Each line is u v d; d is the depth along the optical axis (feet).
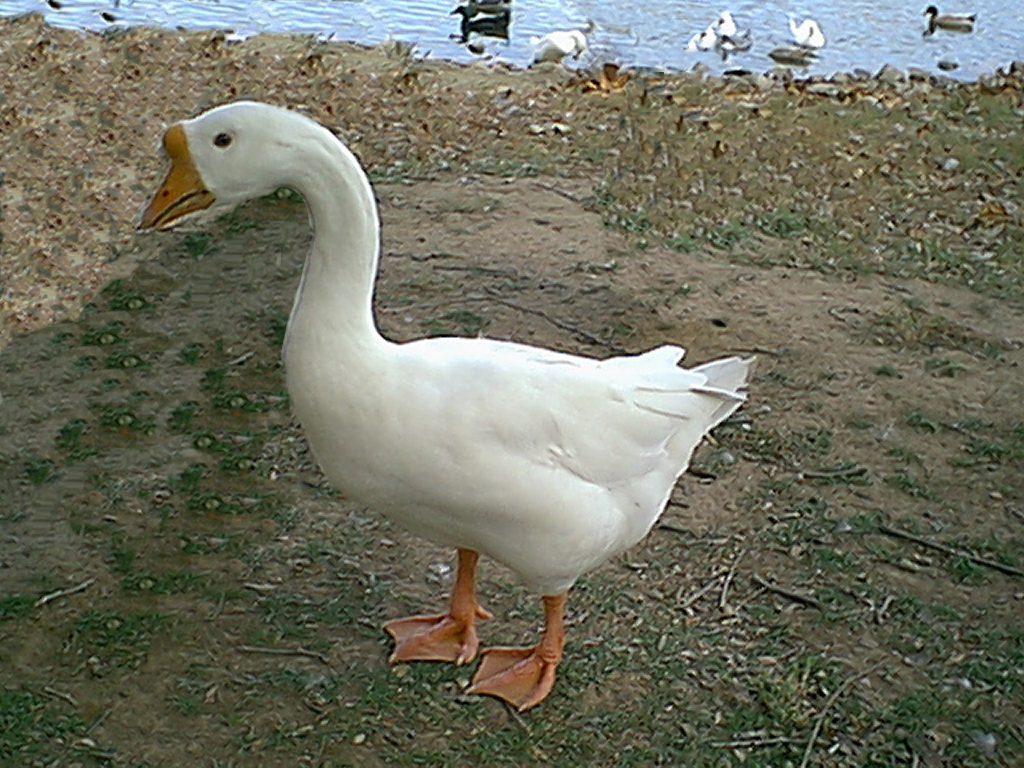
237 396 8.74
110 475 8.08
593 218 11.17
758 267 10.37
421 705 6.89
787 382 9.02
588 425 6.50
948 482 8.25
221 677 6.97
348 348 6.20
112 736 6.69
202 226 10.59
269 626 7.23
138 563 7.54
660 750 6.72
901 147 13.08
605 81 14.96
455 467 6.29
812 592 7.51
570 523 6.48
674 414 6.75
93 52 14.80
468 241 10.61
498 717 6.85
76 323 9.33
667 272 10.23
